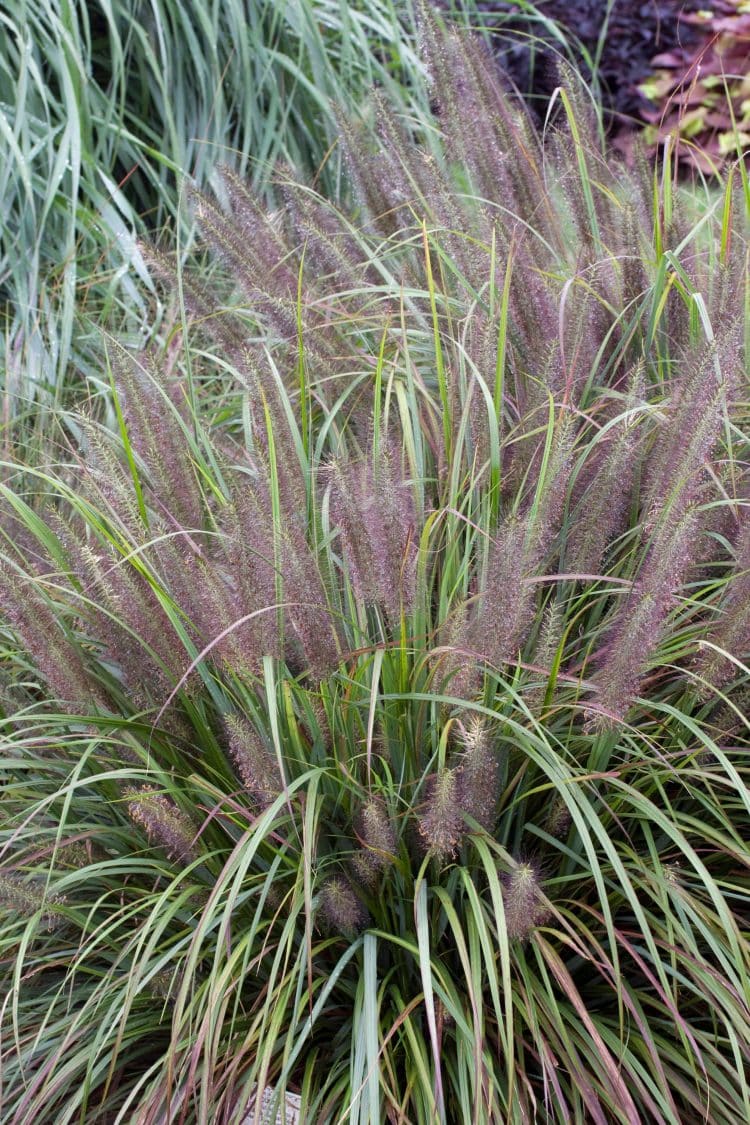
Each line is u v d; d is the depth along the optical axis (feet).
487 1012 3.79
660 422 3.93
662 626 3.56
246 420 4.01
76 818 4.10
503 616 3.49
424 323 4.58
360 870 3.70
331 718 3.73
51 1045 3.86
